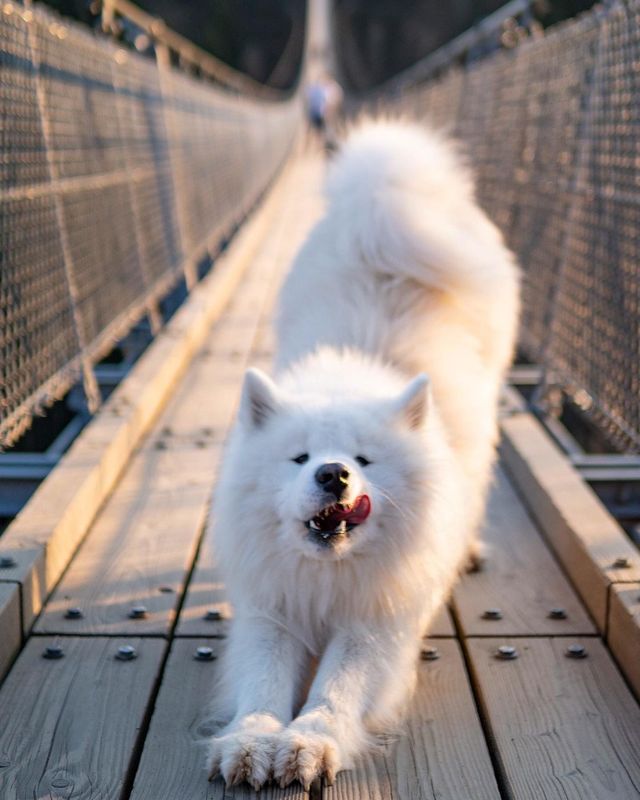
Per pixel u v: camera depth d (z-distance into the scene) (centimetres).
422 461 227
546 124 509
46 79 436
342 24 5762
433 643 255
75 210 470
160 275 714
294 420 226
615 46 384
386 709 216
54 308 415
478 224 328
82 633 252
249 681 213
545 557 304
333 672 214
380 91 2767
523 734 214
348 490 200
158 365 464
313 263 312
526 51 569
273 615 228
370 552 220
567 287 439
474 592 280
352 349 278
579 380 412
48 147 418
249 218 1332
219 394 475
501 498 352
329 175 333
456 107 884
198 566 293
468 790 196
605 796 194
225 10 4231
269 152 2002
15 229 370
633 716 221
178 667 239
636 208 347
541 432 383
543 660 244
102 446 348
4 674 234
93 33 603
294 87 4209
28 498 420
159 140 744
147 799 190
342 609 224
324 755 194
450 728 218
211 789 193
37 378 382
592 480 398
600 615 257
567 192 452
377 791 196
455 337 288
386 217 294
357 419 225
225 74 1546
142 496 344
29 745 207
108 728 214
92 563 291
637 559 262
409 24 5219
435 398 266
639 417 336
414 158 317
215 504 238
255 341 590
